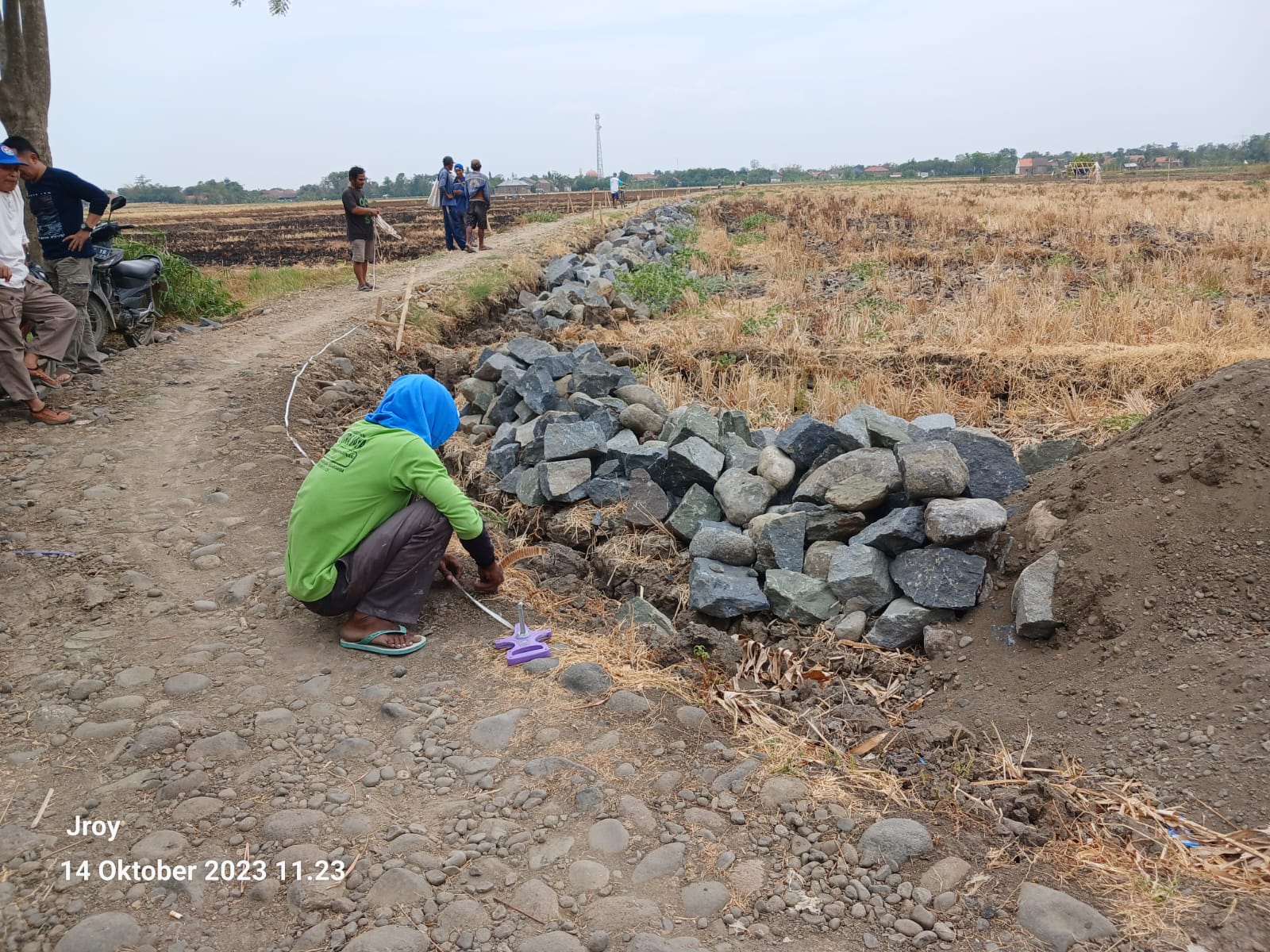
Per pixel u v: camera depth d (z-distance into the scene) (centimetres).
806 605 523
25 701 405
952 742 389
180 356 973
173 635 464
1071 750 371
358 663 441
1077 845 318
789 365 985
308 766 365
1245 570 398
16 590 501
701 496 626
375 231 1438
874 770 372
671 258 1792
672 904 297
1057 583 447
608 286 1391
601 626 517
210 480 660
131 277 1005
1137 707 375
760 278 1628
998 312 1128
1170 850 306
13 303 714
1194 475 437
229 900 298
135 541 564
